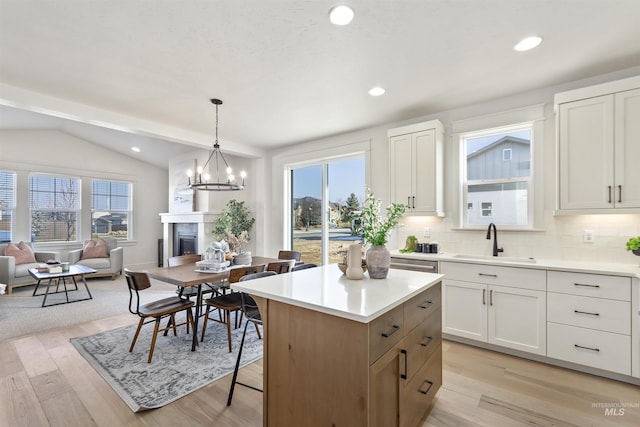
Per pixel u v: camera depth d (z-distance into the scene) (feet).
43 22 6.41
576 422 6.03
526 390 7.13
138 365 8.31
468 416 6.22
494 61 8.10
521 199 10.31
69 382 7.48
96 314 12.83
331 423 4.47
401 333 5.07
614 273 7.32
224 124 13.32
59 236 20.35
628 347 7.21
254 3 5.91
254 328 11.28
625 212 7.75
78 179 21.15
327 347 4.53
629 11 6.12
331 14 6.21
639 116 7.63
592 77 8.96
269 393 5.34
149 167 24.73
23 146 18.84
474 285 9.35
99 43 7.22
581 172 8.36
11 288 16.10
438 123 11.04
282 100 10.68
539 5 5.96
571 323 7.88
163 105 11.09
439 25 6.58
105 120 11.51
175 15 6.24
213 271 10.30
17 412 6.32
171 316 10.27
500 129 10.51
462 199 11.35
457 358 8.73
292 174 17.67
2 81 9.12
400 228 12.66
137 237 23.90
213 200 19.89
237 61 8.08
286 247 17.46
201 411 6.39
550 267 8.13
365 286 5.73
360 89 9.82
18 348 9.45
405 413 5.15
